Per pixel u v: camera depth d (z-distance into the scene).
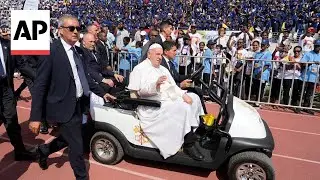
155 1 30.05
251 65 7.77
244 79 7.94
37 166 4.19
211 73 7.83
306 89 7.52
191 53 9.12
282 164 4.56
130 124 4.00
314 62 7.13
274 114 7.17
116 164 4.27
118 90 4.93
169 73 4.30
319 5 22.17
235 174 3.64
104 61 5.75
